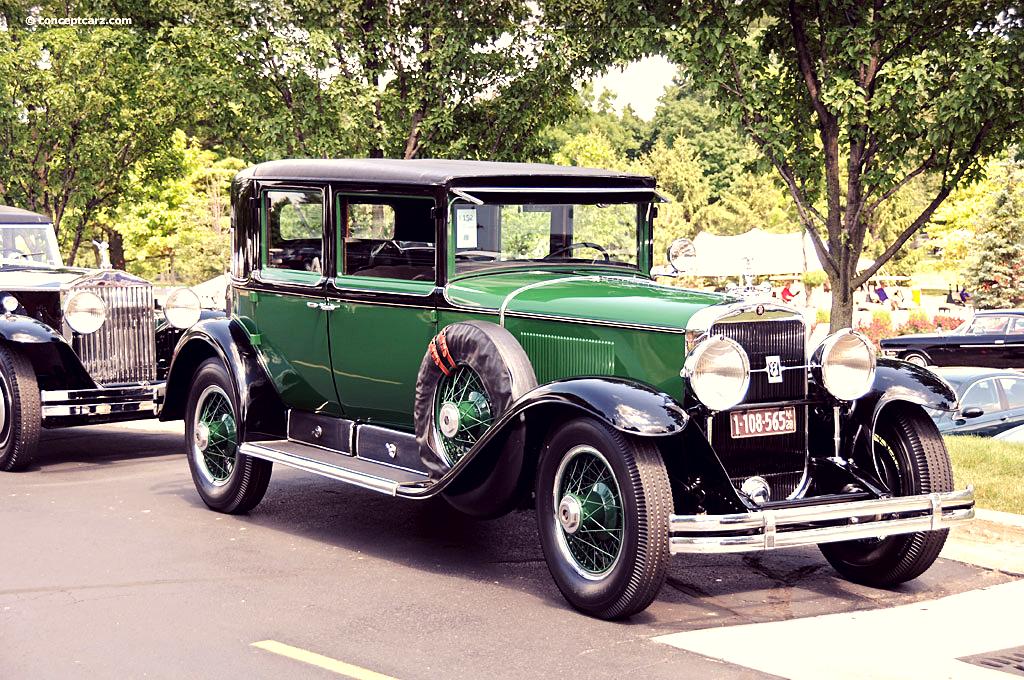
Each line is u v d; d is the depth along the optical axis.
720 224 62.50
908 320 30.36
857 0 10.84
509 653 4.87
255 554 6.60
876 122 10.48
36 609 5.49
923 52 10.84
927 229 42.59
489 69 12.82
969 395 13.05
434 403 6.26
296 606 5.56
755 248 43.25
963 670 4.67
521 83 12.65
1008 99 10.34
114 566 6.30
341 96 12.06
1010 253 35.28
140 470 9.34
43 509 7.78
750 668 4.68
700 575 6.23
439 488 5.93
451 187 6.39
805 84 11.64
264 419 7.54
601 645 4.98
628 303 5.81
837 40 10.95
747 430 5.64
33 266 10.81
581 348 5.90
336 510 7.84
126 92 18.77
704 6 10.82
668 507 5.11
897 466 5.93
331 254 7.06
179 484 8.71
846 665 4.72
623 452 5.16
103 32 16.45
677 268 7.15
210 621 5.31
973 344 21.08
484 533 7.21
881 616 5.45
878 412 5.77
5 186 18.88
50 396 9.34
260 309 7.64
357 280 6.92
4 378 9.16
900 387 5.79
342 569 6.29
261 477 7.52
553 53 12.18
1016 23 10.66
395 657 4.81
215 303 10.86
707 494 5.46
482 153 13.20
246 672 4.62
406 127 12.95
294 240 7.39
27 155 19.14
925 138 10.98
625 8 11.01
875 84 10.91
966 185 11.52
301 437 7.54
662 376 5.56
